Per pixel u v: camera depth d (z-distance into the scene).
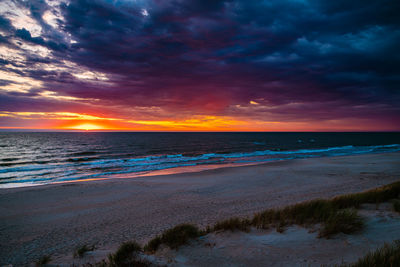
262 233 5.69
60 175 23.09
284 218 6.44
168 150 51.41
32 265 5.79
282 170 22.72
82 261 5.19
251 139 106.00
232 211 10.15
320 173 20.61
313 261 3.87
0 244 7.63
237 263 4.12
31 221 9.88
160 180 18.86
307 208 6.97
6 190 15.45
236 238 5.39
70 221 9.80
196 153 44.94
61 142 72.94
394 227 4.98
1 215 10.68
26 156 38.00
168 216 10.00
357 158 31.48
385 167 23.19
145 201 12.72
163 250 5.01
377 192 8.49
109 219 9.95
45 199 13.38
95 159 35.16
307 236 5.07
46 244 7.55
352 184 15.37
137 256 4.48
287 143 78.31
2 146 56.88
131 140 88.00
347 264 3.49
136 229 8.60
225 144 71.94
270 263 4.00
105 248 6.71
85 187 16.25
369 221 5.51
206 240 5.40
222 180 18.48
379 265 3.03
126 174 23.53
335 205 7.40
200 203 11.95
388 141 91.12
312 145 69.06
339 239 4.65
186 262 4.27
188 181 18.33
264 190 14.70
